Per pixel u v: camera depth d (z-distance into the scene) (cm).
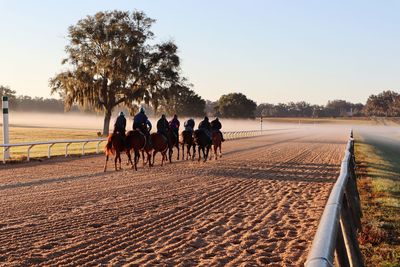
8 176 1686
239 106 14062
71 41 4944
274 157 2645
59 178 1638
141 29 5094
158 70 5088
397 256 717
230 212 1073
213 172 1880
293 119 19288
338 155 2872
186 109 10838
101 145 3728
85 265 668
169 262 691
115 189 1395
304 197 1298
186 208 1114
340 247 440
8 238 809
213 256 731
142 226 922
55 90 5031
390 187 1503
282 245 798
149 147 2005
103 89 5000
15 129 7088
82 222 945
